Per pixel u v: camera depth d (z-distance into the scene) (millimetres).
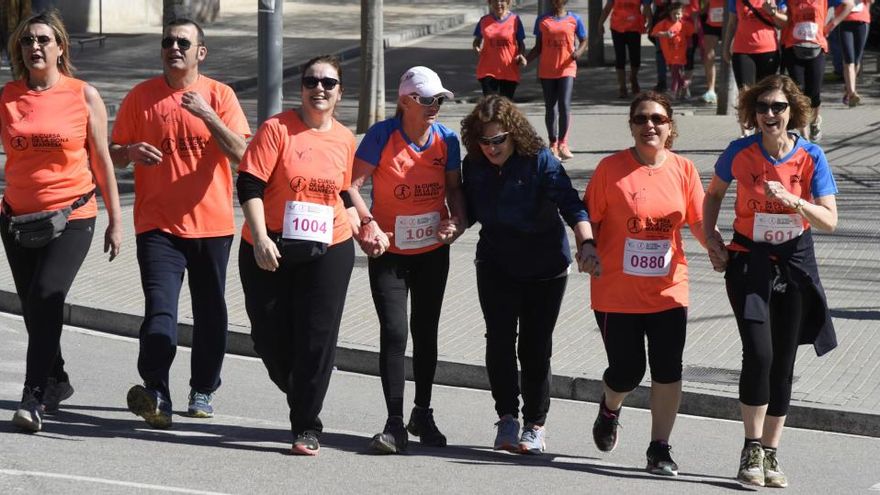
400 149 14000
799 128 13234
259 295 13773
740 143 13297
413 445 14617
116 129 14445
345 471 13086
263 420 15484
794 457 14555
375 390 17562
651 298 13312
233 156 14062
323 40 62938
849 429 15641
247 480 12578
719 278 22078
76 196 14391
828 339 13375
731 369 17391
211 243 14578
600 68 49656
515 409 14344
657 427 13578
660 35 41531
